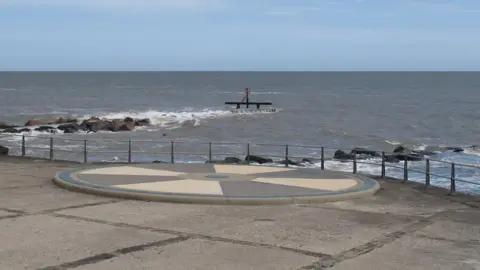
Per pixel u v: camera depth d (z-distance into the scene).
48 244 8.03
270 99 114.00
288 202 11.37
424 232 9.16
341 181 13.99
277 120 67.62
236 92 144.50
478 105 95.50
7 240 8.23
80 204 11.07
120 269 6.93
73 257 7.41
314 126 60.78
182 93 138.38
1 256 7.41
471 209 11.24
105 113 74.56
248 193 11.98
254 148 40.69
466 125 63.41
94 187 12.31
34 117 68.69
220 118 69.31
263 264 7.22
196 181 13.62
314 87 180.12
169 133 52.59
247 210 10.70
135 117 66.56
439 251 8.01
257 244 8.20
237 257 7.52
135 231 8.89
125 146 40.34
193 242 8.27
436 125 63.19
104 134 50.50
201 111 81.12
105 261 7.25
